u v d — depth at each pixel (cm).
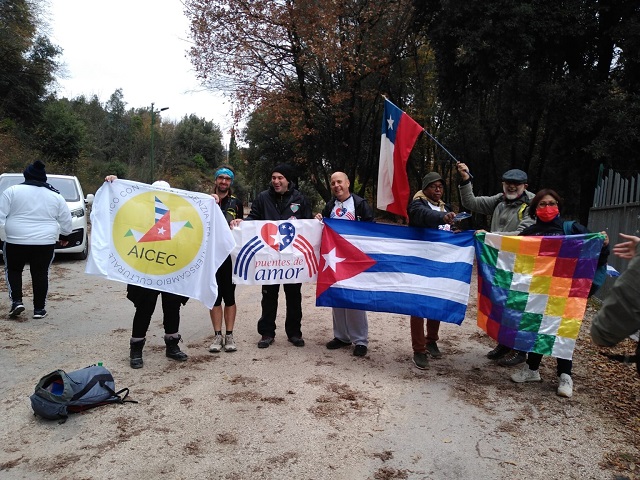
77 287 862
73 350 530
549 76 1349
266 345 562
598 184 922
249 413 394
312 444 350
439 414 402
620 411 413
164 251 500
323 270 539
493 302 479
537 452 346
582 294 452
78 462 320
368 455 338
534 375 473
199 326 647
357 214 575
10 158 2295
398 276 522
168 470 314
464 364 527
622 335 221
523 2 1264
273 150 3309
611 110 1223
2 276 920
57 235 657
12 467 313
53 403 370
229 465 321
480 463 331
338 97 2016
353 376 479
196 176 5775
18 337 569
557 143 1612
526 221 519
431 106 2283
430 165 2503
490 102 1861
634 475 320
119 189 499
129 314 689
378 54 2083
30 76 2767
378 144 2616
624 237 252
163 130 6003
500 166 2147
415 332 509
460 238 515
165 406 403
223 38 1947
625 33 1189
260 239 552
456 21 1381
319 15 1841
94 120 5012
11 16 2594
